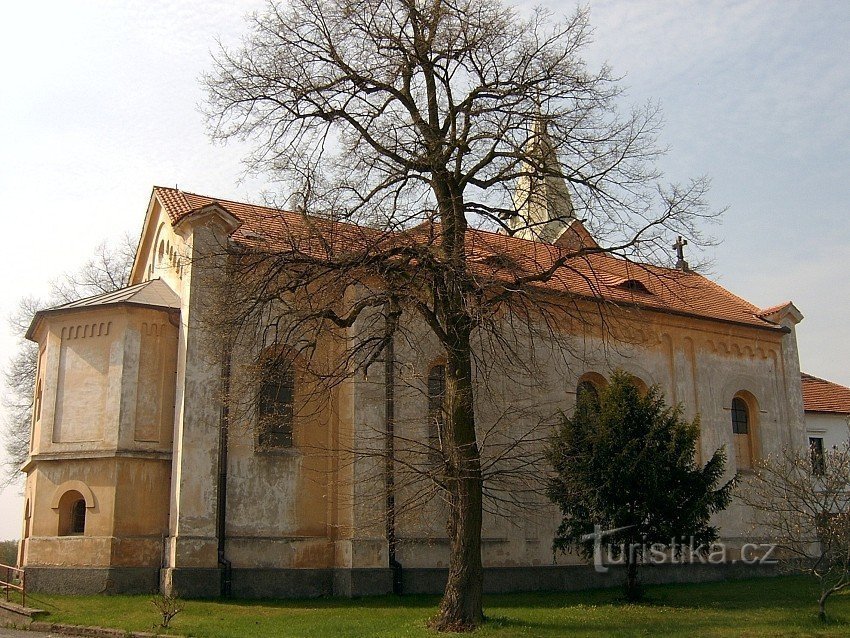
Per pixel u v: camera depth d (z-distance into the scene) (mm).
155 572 21625
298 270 17656
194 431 21812
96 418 22750
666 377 29844
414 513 22312
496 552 25016
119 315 23141
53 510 22562
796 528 19984
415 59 18953
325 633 16281
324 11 19078
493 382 25031
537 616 18672
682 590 24469
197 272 22609
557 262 18641
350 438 22984
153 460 22438
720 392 30969
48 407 23469
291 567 22328
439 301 17641
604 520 20953
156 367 23109
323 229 17734
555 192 19844
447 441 17703
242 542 21859
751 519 30281
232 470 22188
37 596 20891
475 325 17344
